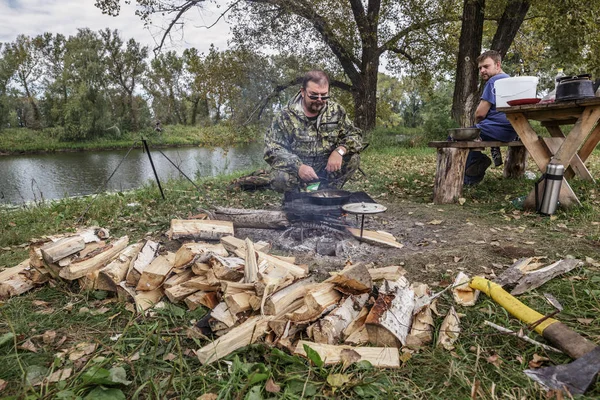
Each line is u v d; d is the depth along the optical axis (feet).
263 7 43.86
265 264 6.82
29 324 6.22
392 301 5.50
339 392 4.45
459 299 6.37
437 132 45.42
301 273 6.93
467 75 39.58
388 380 4.59
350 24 46.78
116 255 7.70
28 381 4.71
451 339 5.31
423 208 13.48
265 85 47.01
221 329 5.60
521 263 7.55
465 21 39.06
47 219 14.32
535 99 11.51
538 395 4.29
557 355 4.95
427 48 47.88
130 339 5.52
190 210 14.66
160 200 16.43
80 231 8.37
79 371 4.98
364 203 9.38
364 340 5.32
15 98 153.38
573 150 11.12
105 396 4.37
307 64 50.01
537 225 10.62
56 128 120.98
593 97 10.60
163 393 4.48
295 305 5.70
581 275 7.22
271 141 11.46
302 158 11.65
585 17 32.50
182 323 6.11
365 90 49.34
